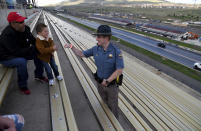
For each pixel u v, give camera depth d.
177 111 3.85
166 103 4.14
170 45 28.38
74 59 5.76
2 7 5.68
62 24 21.67
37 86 3.21
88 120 2.57
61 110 2.41
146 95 4.29
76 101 3.10
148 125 2.94
